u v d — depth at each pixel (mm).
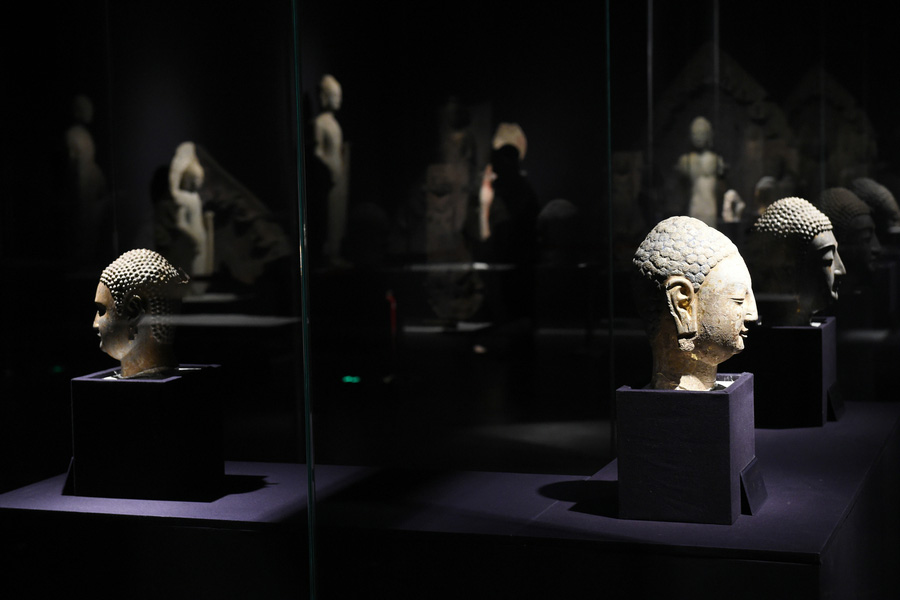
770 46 4367
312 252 4250
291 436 3854
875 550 3230
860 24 4207
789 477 3014
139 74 3652
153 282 3088
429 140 4469
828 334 3834
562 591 2506
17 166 3434
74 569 2873
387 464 3479
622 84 4605
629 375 4648
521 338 4645
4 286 3436
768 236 3785
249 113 3867
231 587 2781
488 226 4547
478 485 3133
